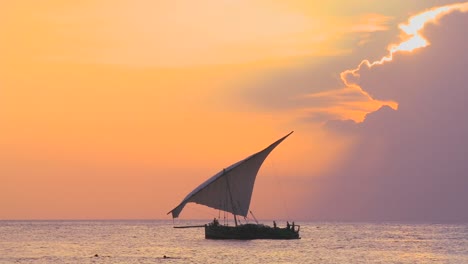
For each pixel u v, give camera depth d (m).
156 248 193.12
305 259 159.75
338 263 152.62
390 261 159.62
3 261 154.75
